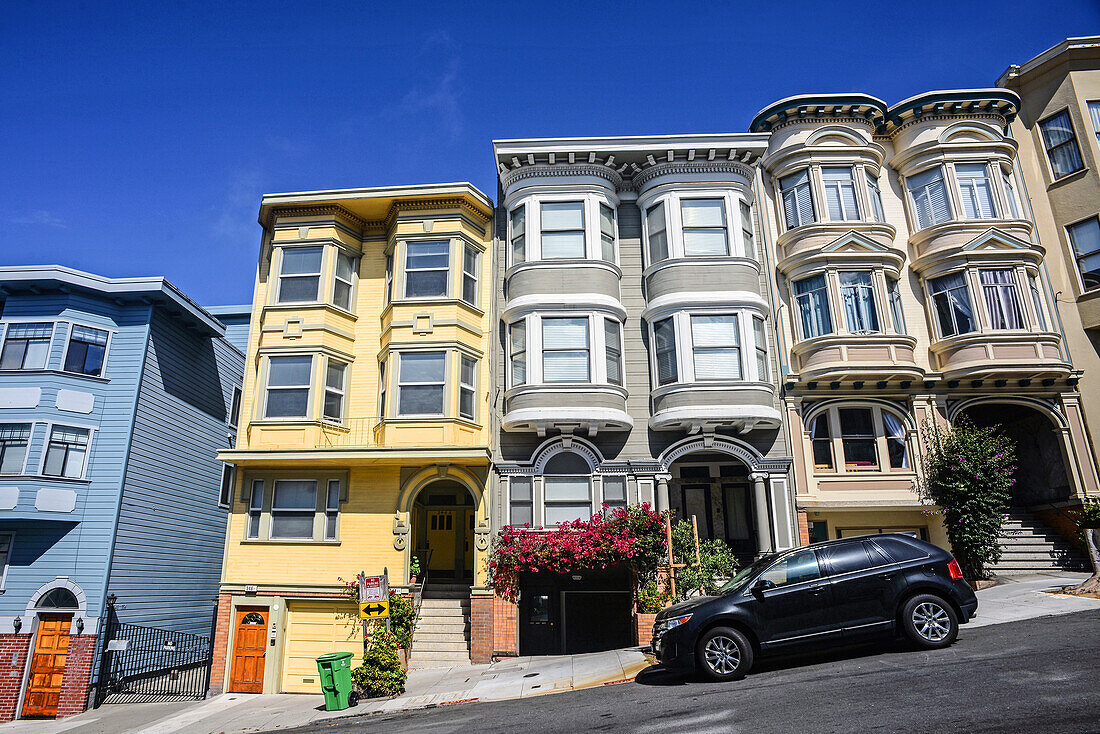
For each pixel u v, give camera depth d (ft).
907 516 59.93
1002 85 72.23
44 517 60.13
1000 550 55.67
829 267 61.98
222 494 81.56
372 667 47.32
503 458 59.11
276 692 55.52
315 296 62.28
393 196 63.16
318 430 58.80
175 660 68.95
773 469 58.08
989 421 67.87
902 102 67.46
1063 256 65.41
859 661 32.76
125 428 64.44
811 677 31.12
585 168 64.08
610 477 58.18
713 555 54.29
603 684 38.65
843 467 59.41
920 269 64.28
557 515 57.77
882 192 67.72
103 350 66.69
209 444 79.00
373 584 48.39
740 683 31.73
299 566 57.98
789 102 66.54
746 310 59.26
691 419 56.34
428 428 57.82
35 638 59.21
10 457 61.46
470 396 60.39
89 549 60.90
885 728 23.73
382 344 62.44
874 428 60.75
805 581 33.55
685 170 63.67
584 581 57.36
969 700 25.49
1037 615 39.58
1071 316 63.67
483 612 54.75
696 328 59.11
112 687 59.88
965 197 65.41
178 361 73.15
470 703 40.11
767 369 59.62
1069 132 67.72
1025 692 25.68
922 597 33.50
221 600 57.67
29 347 64.59
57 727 51.93
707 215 62.69
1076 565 56.34
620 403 58.29
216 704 52.95
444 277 62.18
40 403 62.49
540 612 56.85
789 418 59.72
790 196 66.08
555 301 59.67
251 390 61.46
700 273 60.44
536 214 63.31
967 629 37.50
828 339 59.93
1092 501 56.80
